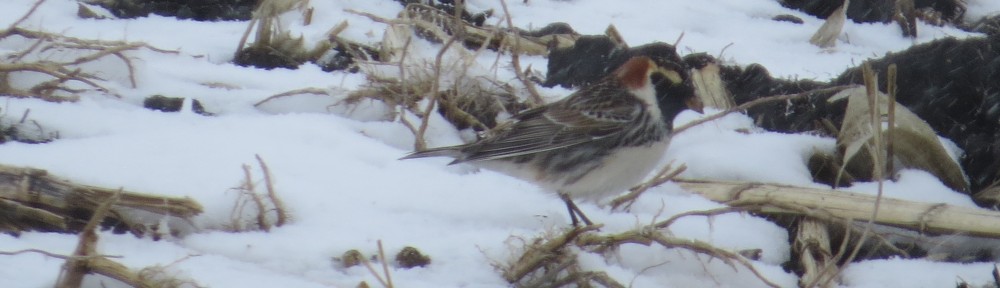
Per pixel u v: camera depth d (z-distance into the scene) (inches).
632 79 401.4
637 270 362.3
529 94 482.0
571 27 573.9
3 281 301.7
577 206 406.3
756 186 415.5
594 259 358.3
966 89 489.7
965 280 371.6
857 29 616.4
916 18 641.6
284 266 335.3
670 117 404.8
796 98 490.6
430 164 419.2
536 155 399.2
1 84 420.8
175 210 348.2
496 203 394.0
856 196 402.9
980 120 487.5
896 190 434.3
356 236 355.6
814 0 644.7
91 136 402.9
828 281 349.4
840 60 566.6
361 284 319.9
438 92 466.0
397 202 382.0
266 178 357.4
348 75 486.0
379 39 527.5
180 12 538.9
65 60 448.8
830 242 401.4
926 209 398.3
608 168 398.9
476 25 565.3
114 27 507.5
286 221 358.9
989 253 400.8
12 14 500.4
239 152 397.1
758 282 364.8
